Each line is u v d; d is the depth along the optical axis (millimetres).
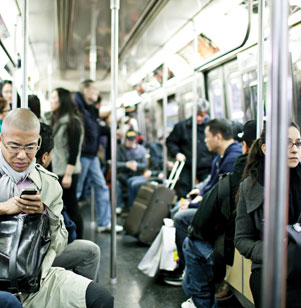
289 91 1184
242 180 2260
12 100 3123
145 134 10078
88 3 5023
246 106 4492
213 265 2607
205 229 2637
